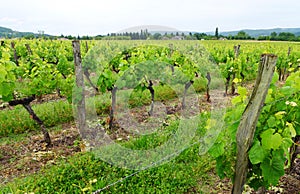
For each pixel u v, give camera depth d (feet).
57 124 22.81
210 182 13.99
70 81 21.58
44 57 41.47
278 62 43.52
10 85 15.51
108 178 13.60
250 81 42.88
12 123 21.31
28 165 16.29
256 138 9.32
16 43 56.54
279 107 9.99
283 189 13.61
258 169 10.01
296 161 16.30
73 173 14.07
